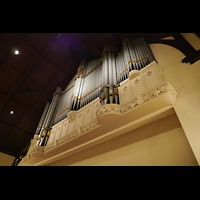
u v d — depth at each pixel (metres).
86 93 5.65
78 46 7.98
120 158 3.49
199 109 2.71
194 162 2.45
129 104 3.32
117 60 5.66
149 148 3.15
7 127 8.41
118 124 3.56
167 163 2.71
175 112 3.10
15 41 7.07
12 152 8.49
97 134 3.89
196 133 2.47
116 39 7.10
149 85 3.43
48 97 8.92
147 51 4.73
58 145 4.49
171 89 2.97
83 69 7.45
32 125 8.95
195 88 3.10
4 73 7.55
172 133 3.02
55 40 7.59
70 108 5.19
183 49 4.28
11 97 8.11
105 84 4.20
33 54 7.68
